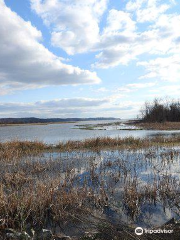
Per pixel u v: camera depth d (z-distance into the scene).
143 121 67.56
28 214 5.35
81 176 9.02
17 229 4.99
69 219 5.47
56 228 5.15
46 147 17.20
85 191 6.80
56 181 7.56
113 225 5.20
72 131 42.94
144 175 9.12
